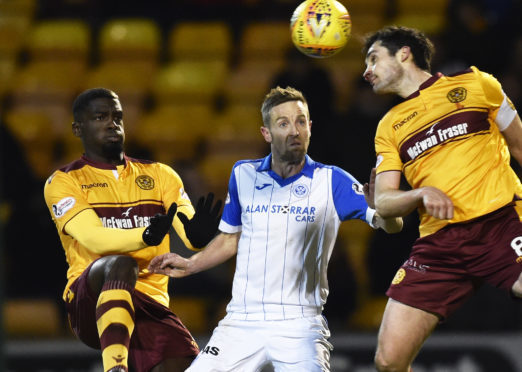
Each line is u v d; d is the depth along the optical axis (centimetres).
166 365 1612
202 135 3569
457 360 2277
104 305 1484
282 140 1556
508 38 3256
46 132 3600
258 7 4088
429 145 1499
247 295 1574
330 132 2798
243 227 1605
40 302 2672
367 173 2859
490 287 2441
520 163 1566
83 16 4169
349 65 3694
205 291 2678
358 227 3080
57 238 2673
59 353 2300
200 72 3809
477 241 1502
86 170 1662
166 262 1586
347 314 2578
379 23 3853
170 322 1644
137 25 3988
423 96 1512
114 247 1535
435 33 3625
